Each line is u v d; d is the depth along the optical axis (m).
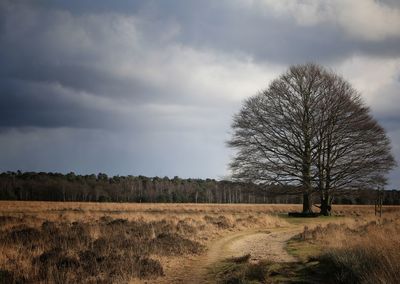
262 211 55.69
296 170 41.75
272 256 16.06
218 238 22.81
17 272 11.88
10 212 40.50
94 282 11.40
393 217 33.22
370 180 40.53
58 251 14.67
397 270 9.53
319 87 41.72
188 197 142.00
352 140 40.72
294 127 42.03
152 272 12.86
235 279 11.53
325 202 42.72
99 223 25.33
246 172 43.22
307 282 11.11
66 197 131.38
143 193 141.75
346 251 12.73
